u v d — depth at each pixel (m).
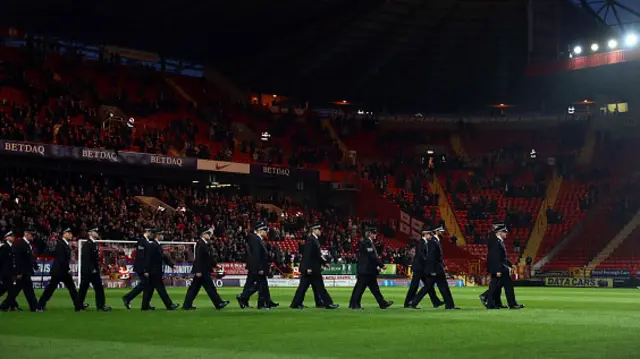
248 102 74.12
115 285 46.28
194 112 68.38
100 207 52.44
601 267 63.03
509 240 66.75
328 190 69.75
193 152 61.09
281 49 66.94
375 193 69.31
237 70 72.88
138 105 65.19
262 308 24.05
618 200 69.69
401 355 11.92
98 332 15.98
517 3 58.12
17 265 23.11
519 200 71.00
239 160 65.75
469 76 72.38
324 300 24.05
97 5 59.28
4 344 13.73
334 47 64.94
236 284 50.78
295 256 53.59
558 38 65.31
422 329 16.42
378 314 21.36
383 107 79.69
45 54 65.88
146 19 62.81
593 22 67.06
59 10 60.44
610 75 68.75
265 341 14.05
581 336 14.92
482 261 62.97
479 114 80.25
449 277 58.28
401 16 59.72
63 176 57.03
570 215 68.69
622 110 77.38
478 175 74.25
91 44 70.19
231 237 53.47
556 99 78.50
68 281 23.62
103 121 60.31
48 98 60.09
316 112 78.38
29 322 18.72
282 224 60.34
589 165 75.00
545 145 77.50
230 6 58.75
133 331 16.16
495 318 19.81
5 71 60.41
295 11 59.81
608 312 22.77
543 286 59.06
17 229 45.59
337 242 59.44
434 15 59.69
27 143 51.44
